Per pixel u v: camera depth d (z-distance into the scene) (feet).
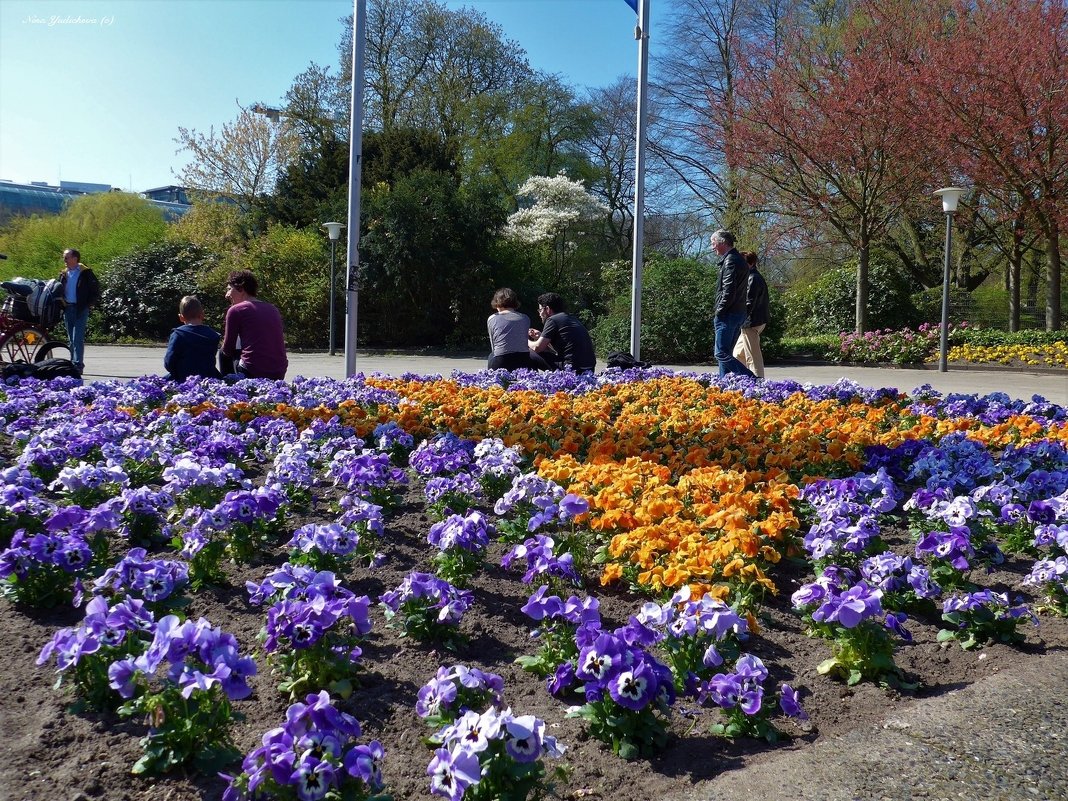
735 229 111.55
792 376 61.05
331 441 19.61
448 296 94.53
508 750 7.01
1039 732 8.68
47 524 12.31
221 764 7.93
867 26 84.23
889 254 107.34
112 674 8.15
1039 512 14.73
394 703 9.70
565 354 37.06
